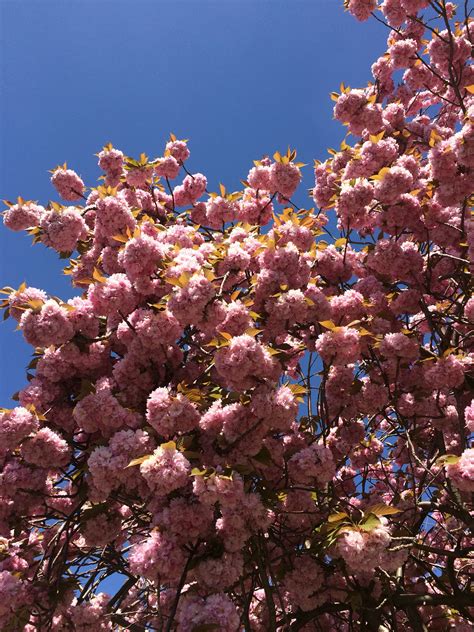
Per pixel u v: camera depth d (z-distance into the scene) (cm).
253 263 450
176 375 434
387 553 341
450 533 467
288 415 330
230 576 312
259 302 417
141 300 429
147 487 342
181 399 341
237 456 339
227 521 316
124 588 496
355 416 480
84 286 571
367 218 546
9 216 522
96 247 545
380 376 468
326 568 398
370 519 311
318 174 695
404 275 490
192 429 357
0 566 411
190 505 317
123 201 476
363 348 438
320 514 409
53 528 488
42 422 424
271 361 333
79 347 413
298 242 459
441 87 788
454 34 691
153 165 639
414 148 660
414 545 388
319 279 517
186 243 495
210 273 368
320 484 403
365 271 553
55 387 430
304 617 427
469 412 354
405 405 477
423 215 512
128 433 342
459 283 526
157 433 363
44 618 387
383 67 794
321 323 386
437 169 465
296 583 390
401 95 823
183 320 354
